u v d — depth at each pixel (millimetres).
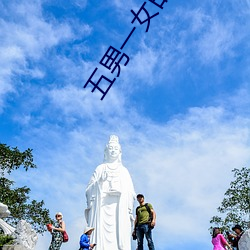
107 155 30375
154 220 22203
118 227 28000
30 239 21422
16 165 39500
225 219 36625
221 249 19906
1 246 19641
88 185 29578
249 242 19344
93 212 28547
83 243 18734
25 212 38281
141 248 22172
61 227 19391
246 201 36688
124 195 28703
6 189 38062
